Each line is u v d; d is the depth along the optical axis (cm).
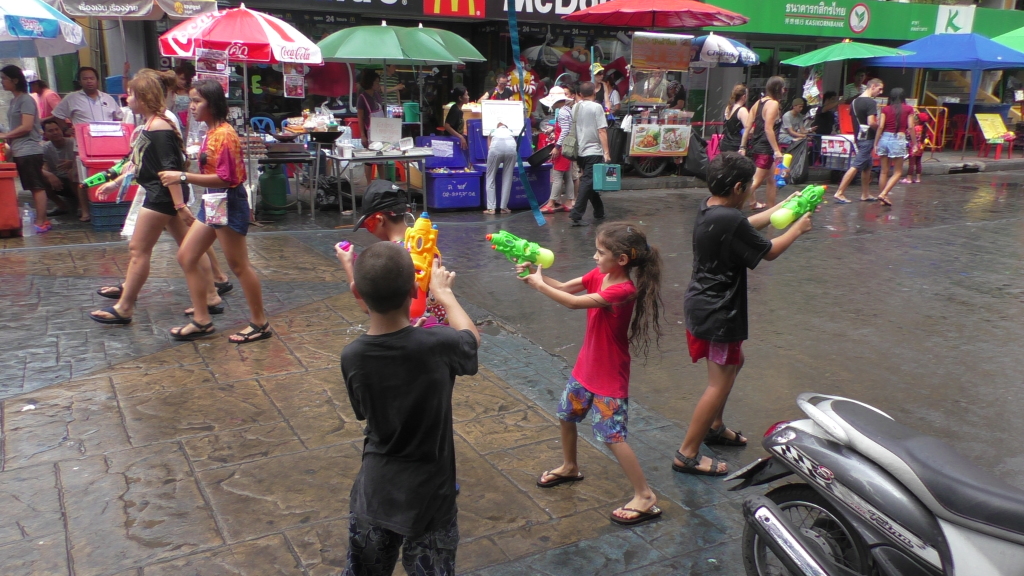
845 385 495
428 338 216
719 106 1759
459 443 403
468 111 1157
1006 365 531
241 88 1245
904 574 238
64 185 971
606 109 1382
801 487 286
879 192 1317
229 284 652
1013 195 1336
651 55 1223
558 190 1065
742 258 345
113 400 439
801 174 1434
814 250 874
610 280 329
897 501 239
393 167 1155
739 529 333
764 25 1658
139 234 547
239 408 434
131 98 536
